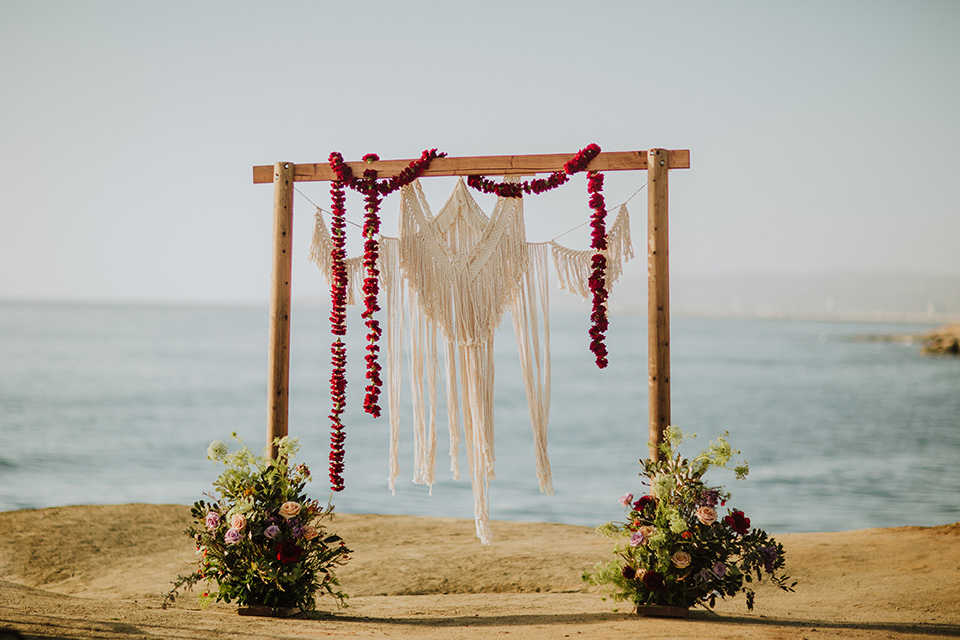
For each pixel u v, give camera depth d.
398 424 6.08
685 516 5.37
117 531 8.69
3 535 8.34
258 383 43.12
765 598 6.29
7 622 4.53
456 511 14.84
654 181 5.68
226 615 5.39
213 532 5.53
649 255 5.68
